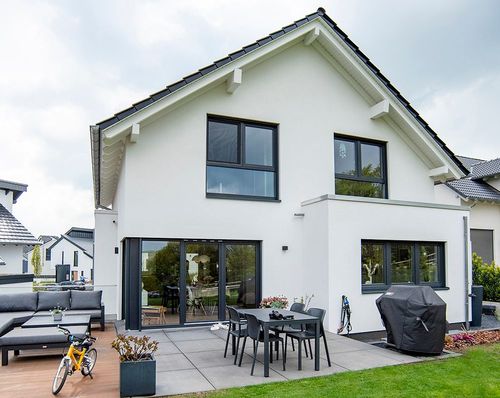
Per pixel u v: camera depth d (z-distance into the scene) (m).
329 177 10.84
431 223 10.39
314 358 6.41
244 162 10.02
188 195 9.27
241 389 5.11
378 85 11.16
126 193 8.77
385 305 7.43
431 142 11.79
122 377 4.84
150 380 4.89
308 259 9.88
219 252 9.55
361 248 9.50
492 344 7.95
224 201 9.61
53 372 6.31
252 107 10.11
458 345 7.72
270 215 10.03
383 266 9.84
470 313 10.64
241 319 7.24
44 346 7.00
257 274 9.88
